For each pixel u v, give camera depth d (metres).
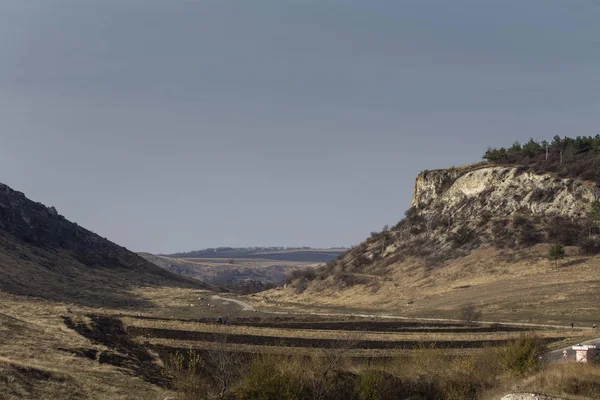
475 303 126.44
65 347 56.91
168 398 42.09
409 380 48.00
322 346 72.12
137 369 53.62
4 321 65.62
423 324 105.56
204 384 45.66
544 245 155.38
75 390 41.06
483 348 69.44
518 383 45.16
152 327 83.75
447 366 50.88
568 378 42.78
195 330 83.31
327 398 44.50
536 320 103.88
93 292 168.00
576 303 111.38
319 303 172.12
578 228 157.50
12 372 40.91
